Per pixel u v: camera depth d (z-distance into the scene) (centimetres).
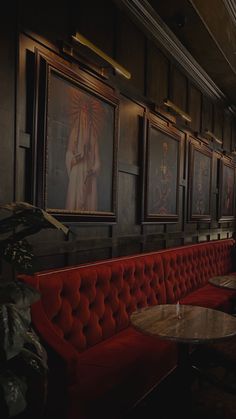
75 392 199
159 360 269
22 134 247
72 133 294
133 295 338
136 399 241
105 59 310
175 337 212
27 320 155
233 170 812
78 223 303
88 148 314
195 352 279
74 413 197
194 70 534
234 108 772
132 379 235
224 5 463
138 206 414
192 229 584
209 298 448
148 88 422
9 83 236
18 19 240
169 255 429
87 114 312
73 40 291
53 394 204
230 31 516
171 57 475
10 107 237
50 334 213
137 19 386
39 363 164
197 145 586
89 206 317
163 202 468
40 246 263
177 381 252
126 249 391
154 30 416
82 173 307
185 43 478
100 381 214
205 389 299
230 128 784
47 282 239
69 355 200
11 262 169
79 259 315
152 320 246
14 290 160
